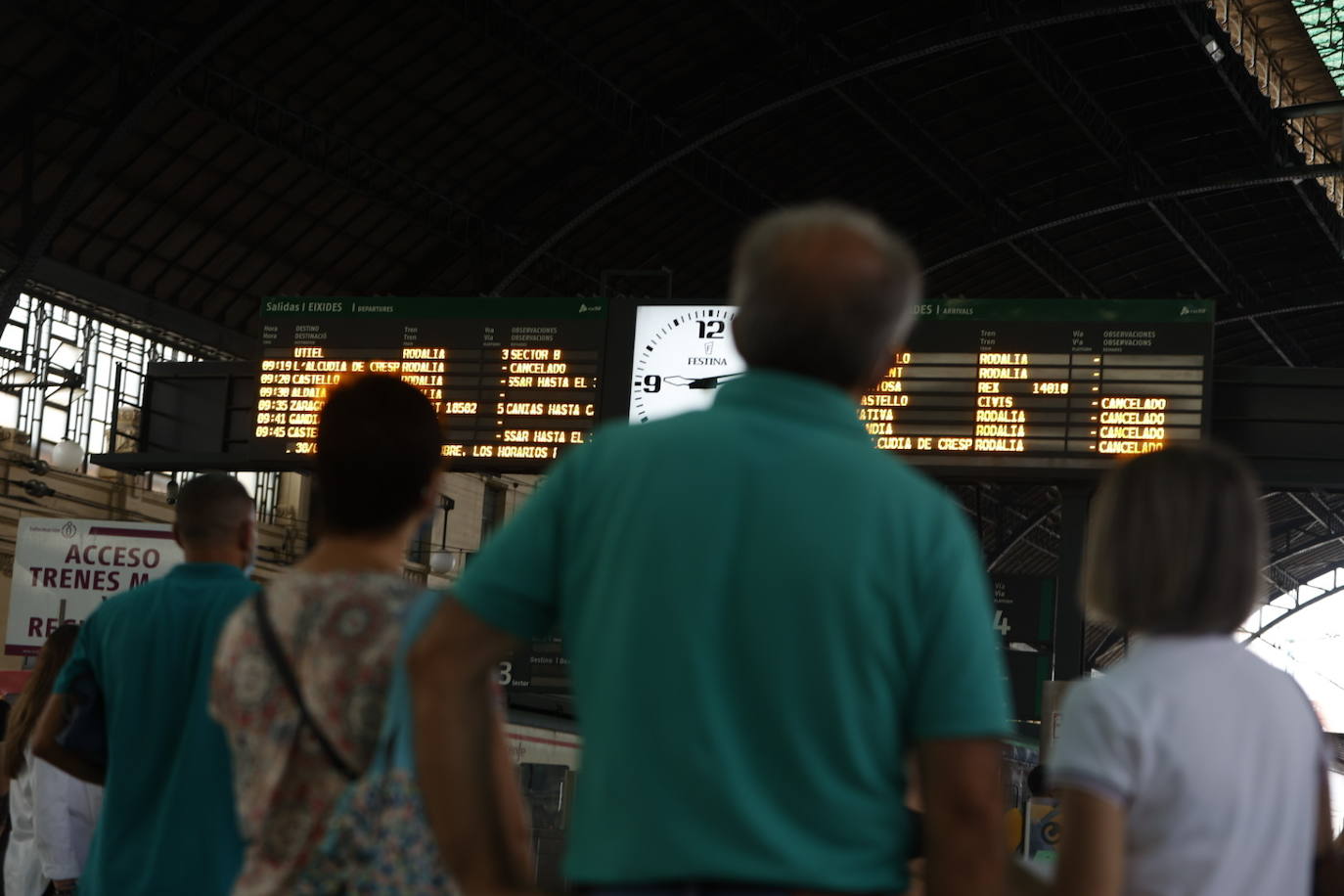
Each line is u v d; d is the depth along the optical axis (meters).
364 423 2.93
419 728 2.23
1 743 6.97
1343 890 2.76
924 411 16.30
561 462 2.35
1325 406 16.12
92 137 23.92
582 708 2.21
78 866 6.17
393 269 30.27
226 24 21.55
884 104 30.62
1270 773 2.54
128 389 28.27
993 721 2.11
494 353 17.16
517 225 30.38
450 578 34.84
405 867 2.65
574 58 25.97
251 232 27.55
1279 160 33.00
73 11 21.83
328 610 2.76
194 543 3.79
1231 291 41.31
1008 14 27.09
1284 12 31.03
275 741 2.72
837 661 2.08
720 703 2.09
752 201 32.56
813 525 2.12
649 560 2.15
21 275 22.70
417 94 26.16
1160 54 30.00
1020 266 40.12
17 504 24.84
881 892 2.10
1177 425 15.80
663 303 16.97
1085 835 2.45
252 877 2.71
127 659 3.62
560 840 19.64
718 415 2.24
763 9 25.94
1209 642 2.61
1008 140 33.22
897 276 2.30
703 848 2.04
